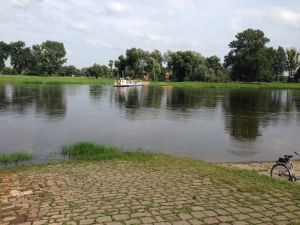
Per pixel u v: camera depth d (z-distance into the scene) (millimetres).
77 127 26188
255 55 115625
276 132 25906
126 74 124250
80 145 17391
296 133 25562
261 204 7910
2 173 12344
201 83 117625
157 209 7625
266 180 10148
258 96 70688
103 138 22062
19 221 7199
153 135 23391
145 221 6941
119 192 9102
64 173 11773
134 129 25734
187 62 128375
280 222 6855
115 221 6988
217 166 12648
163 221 6930
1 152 17641
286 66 145500
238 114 37250
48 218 7289
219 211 7457
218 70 130375
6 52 158000
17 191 9609
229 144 20953
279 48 147250
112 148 17016
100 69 152250
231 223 6809
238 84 114375
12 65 158500
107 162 13562
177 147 19766
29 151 17719
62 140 21094
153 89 91625
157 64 129750
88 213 7484
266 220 6965
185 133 24484
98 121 29719
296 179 11172
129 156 14750
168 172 11484
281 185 9516
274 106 48219
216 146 20281
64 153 16812
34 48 152000
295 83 130250
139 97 60469
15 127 25734
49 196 8938
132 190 9273
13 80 117750
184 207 7723
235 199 8281
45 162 15062
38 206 8125
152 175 11070
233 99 60031
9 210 7930
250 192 8852
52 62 152375
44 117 31703
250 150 19406
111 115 34188
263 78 122188
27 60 157375
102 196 8758
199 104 48656
